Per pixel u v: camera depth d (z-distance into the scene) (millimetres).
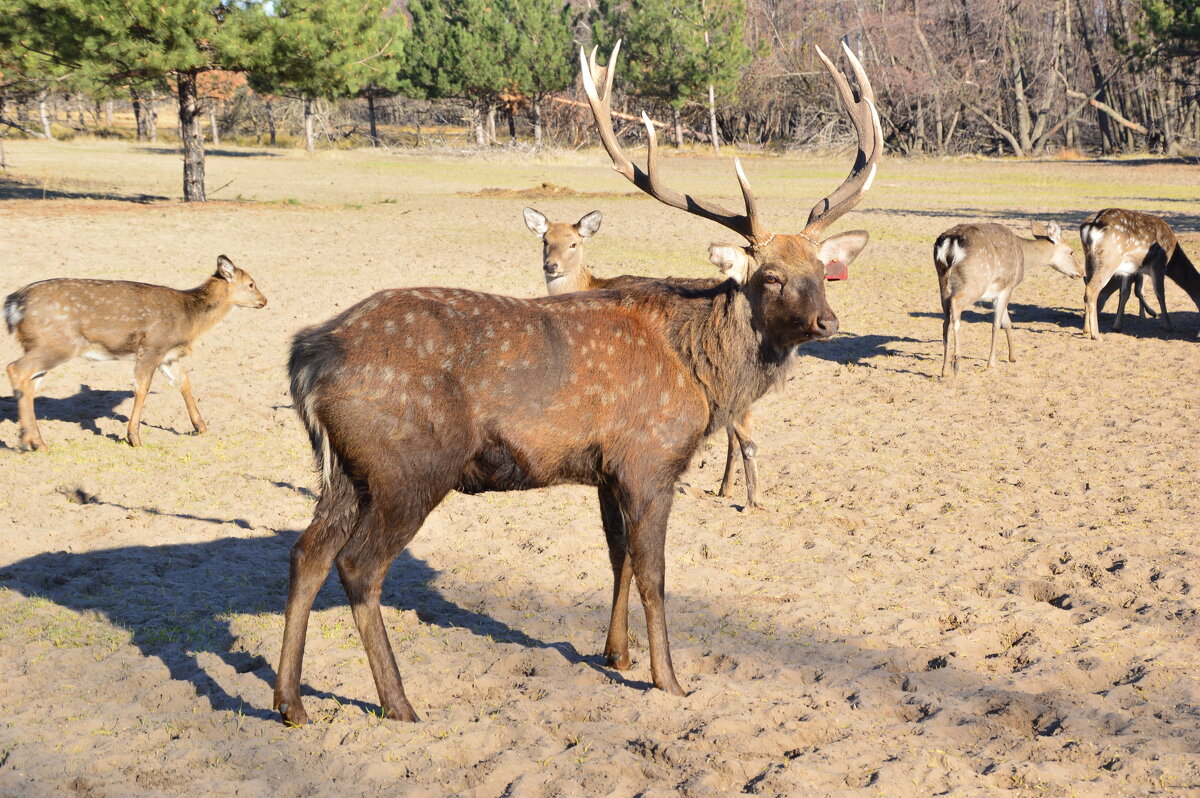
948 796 3674
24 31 24859
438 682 4609
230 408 9570
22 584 5648
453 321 4281
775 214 27766
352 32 27750
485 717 4246
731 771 3832
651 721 4250
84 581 5715
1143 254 13484
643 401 4480
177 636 5016
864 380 11336
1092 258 13359
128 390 10008
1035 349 12906
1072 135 65500
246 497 7285
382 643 4164
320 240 21922
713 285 5656
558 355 4371
